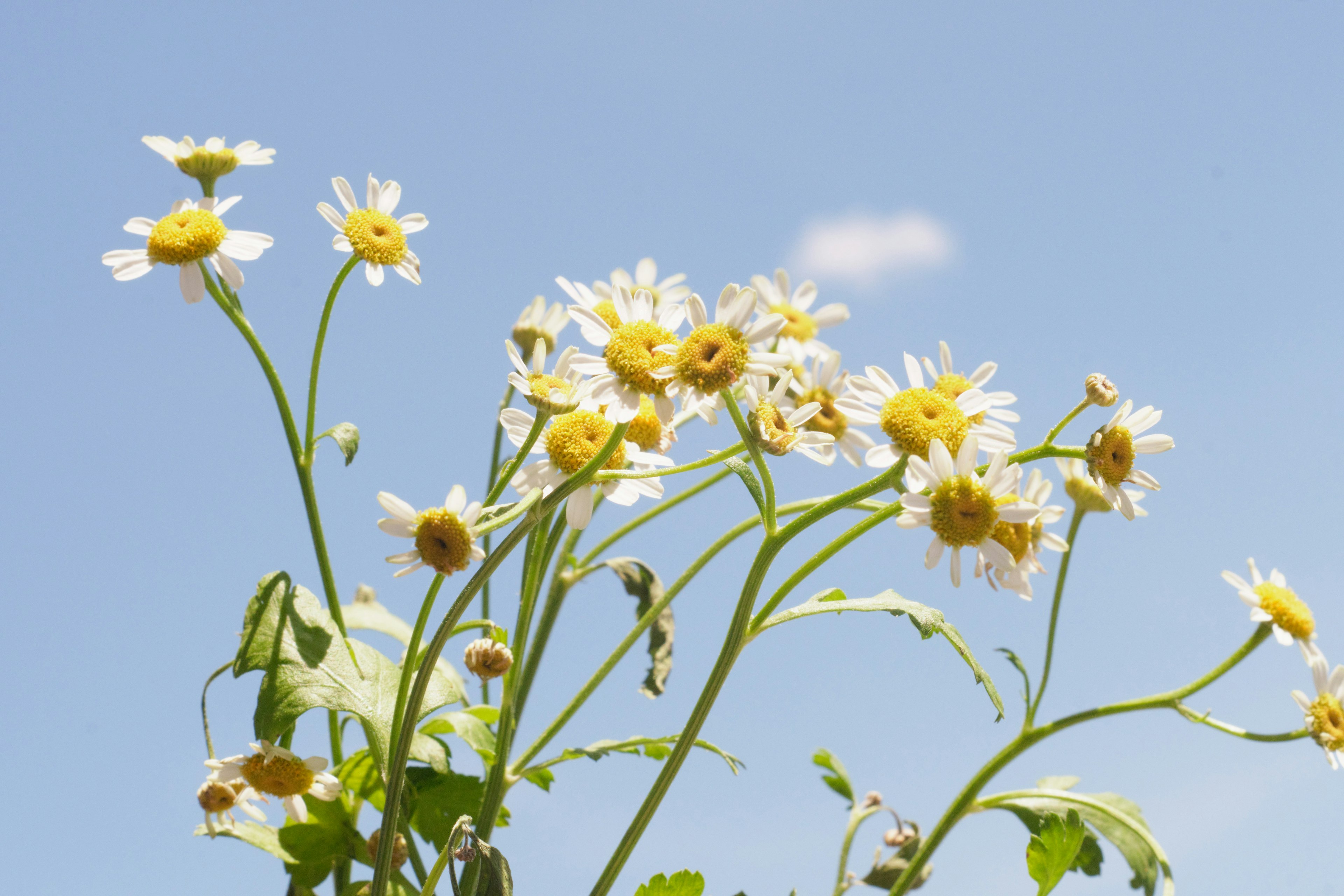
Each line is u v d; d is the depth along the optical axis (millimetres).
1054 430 391
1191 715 420
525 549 419
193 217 402
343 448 405
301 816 408
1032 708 434
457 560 379
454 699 412
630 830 393
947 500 374
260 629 407
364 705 405
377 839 413
